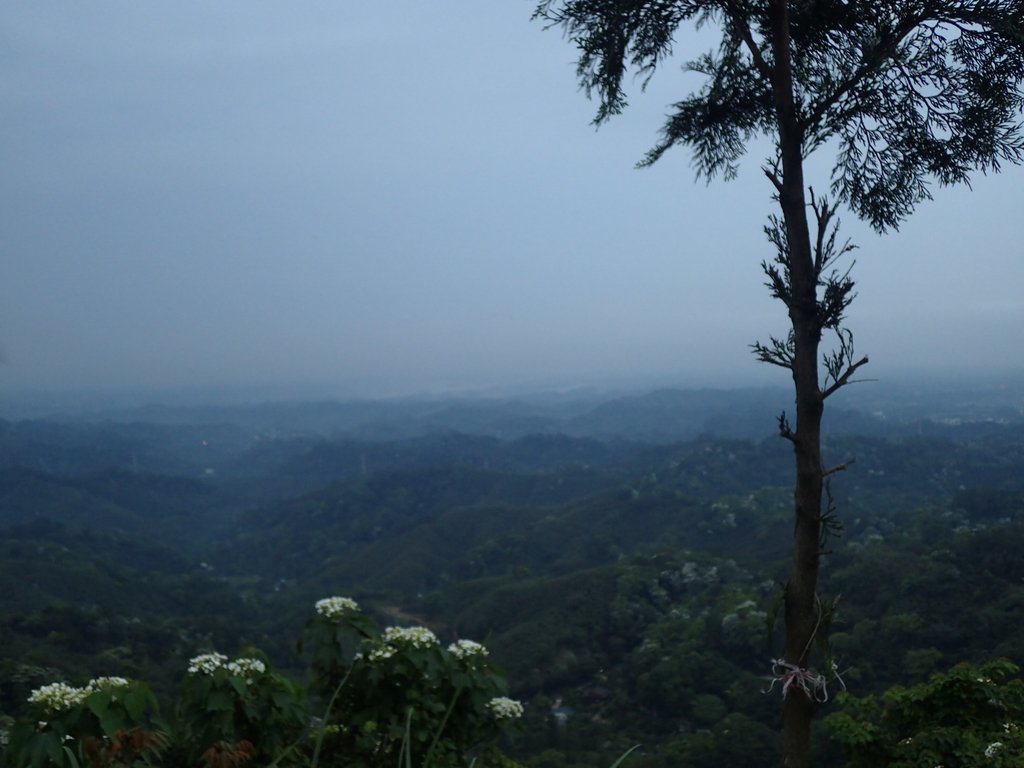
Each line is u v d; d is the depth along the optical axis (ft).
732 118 13.74
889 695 15.78
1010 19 10.60
